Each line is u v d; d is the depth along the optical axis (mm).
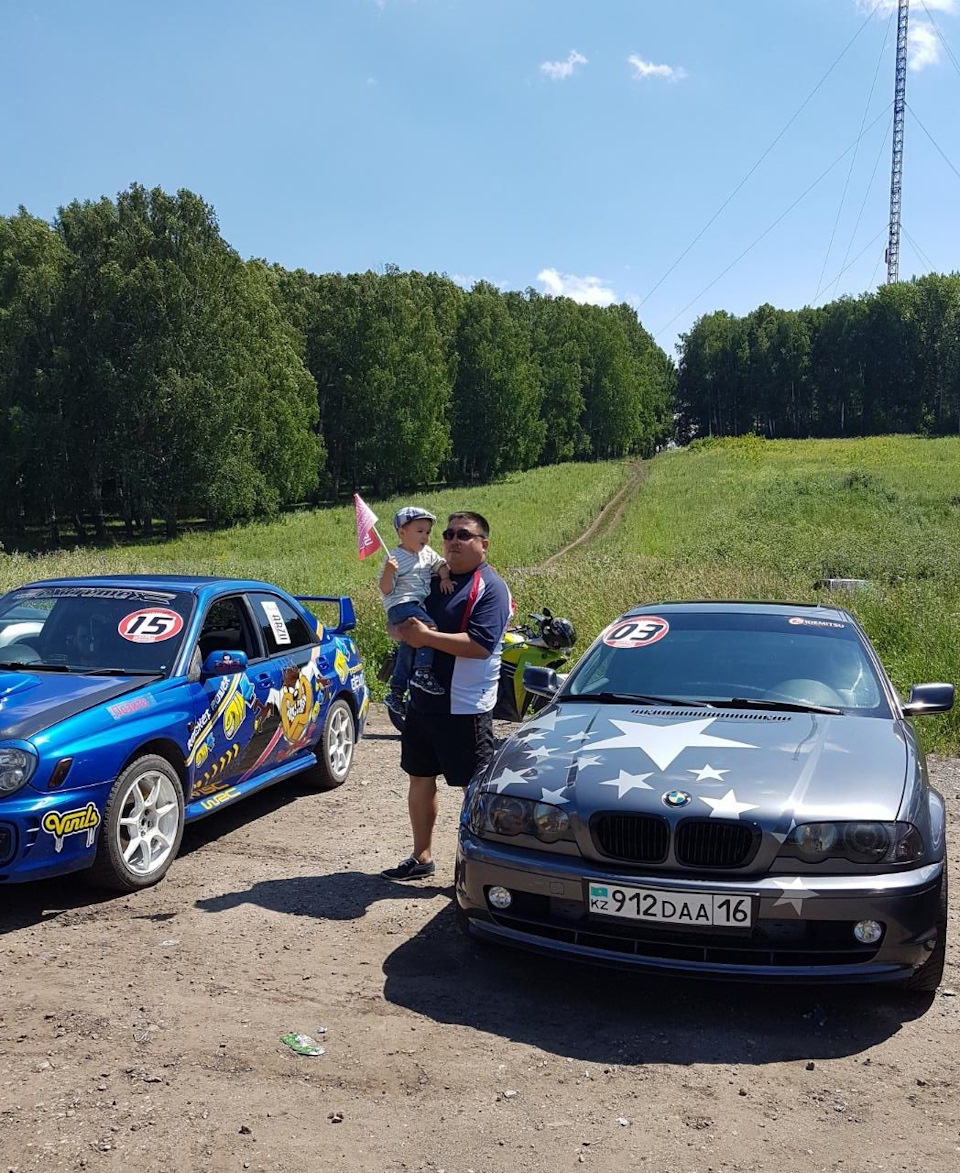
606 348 130125
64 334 56094
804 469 72188
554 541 35438
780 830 3551
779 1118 3018
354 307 81312
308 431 70375
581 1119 2982
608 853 3709
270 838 5914
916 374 136625
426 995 3834
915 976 3762
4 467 54344
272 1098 3057
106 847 4672
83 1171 2650
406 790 7141
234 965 4059
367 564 30609
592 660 5352
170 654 5500
